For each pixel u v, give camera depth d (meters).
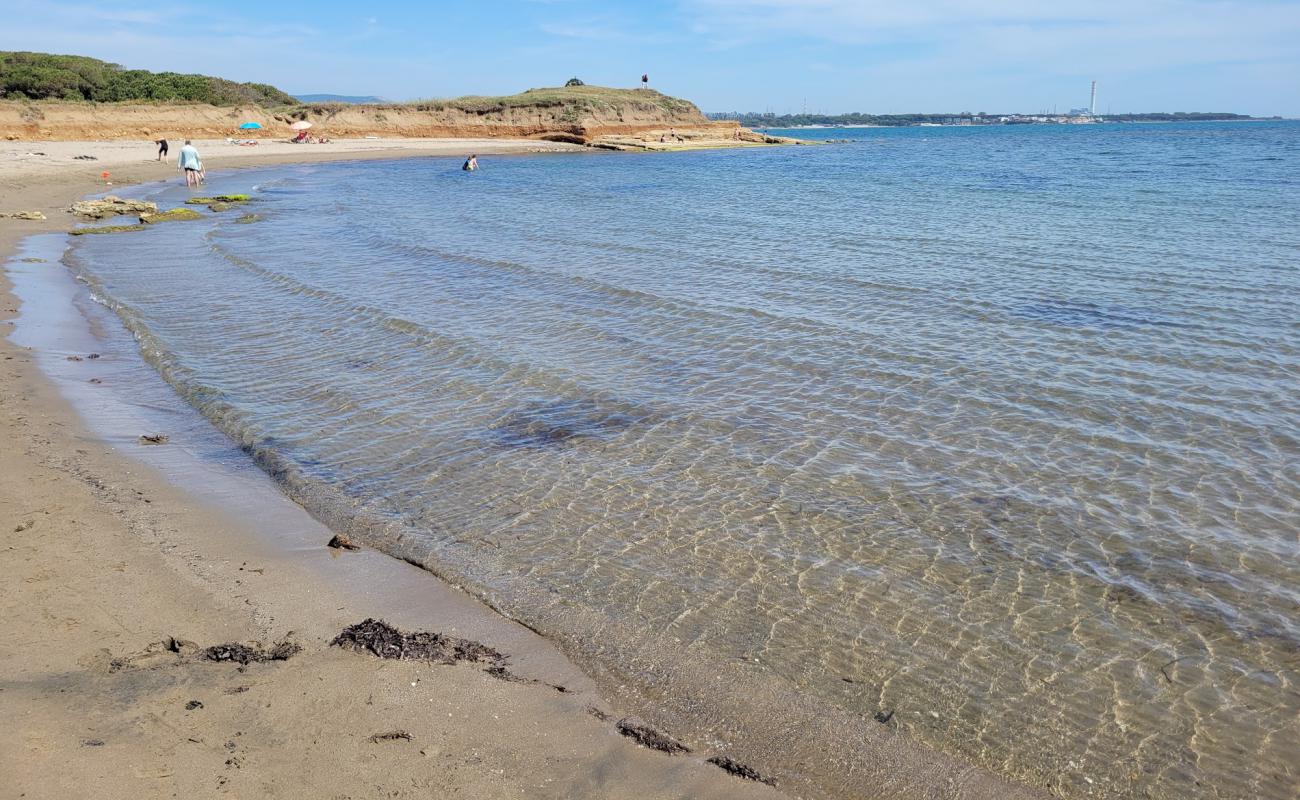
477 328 14.53
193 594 6.36
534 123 94.75
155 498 8.10
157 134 69.38
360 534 7.72
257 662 5.50
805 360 12.70
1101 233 23.80
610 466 9.20
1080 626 6.41
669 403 11.05
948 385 11.56
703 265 19.92
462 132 92.75
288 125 82.88
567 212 31.36
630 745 5.00
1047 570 7.17
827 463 9.26
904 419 10.45
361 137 87.50
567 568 7.15
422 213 31.22
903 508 8.23
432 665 5.64
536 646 6.05
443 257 21.38
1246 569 7.18
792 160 69.56
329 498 8.41
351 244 23.61
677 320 14.97
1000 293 16.56
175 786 4.20
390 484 8.75
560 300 16.56
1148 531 7.80
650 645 6.10
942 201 33.28
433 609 6.48
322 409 10.85
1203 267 18.56
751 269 19.33
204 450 9.52
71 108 64.75
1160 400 10.90
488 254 21.75
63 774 4.18
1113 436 9.86
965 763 5.04
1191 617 6.53
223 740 4.62
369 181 46.84
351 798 4.27
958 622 6.45
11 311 15.34
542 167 60.94
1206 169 49.09
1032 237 23.31
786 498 8.45
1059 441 9.76
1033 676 5.85
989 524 7.93
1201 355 12.56
